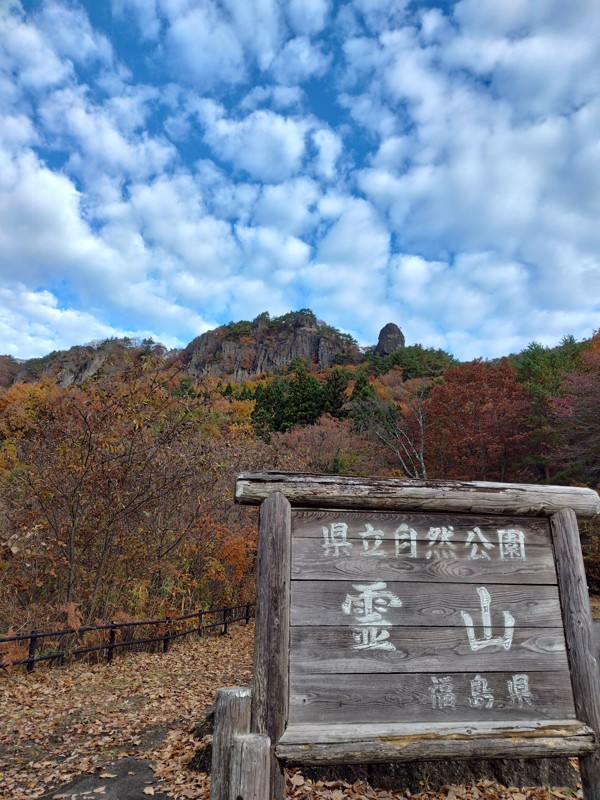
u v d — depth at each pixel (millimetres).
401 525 2602
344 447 27047
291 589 2416
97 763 4570
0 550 7793
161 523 10969
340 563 2488
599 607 14414
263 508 2465
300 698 2275
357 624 2420
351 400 37219
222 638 11773
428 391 30406
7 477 9945
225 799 2082
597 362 19297
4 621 8328
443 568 2580
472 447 21312
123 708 6145
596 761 2404
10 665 7098
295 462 20141
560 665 2551
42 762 4625
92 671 7855
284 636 2311
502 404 19891
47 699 6406
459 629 2508
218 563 12781
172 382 11391
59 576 9086
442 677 2420
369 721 2289
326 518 2543
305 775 3820
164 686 7227
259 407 40906
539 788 3814
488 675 2469
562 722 2439
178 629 11000
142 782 4145
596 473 19016
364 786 3740
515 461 21312
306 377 42969
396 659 2404
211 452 11398
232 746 2107
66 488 9078
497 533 2689
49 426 9328
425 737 2254
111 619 9195
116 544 9703
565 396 18562
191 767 4336
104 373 9555
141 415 9156
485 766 3908
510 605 2592
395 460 22859
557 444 19062
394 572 2527
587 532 16719
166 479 9891
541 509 2703
